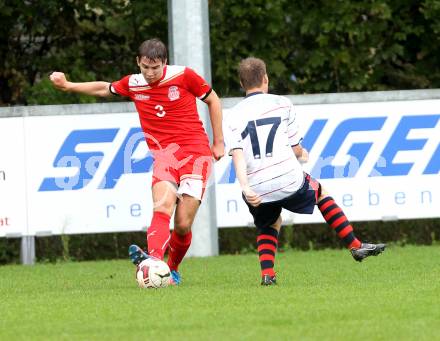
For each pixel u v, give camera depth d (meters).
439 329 18.66
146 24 48.03
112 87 27.95
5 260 44.34
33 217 40.09
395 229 45.16
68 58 48.16
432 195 40.75
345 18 47.44
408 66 49.31
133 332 19.14
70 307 23.22
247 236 44.81
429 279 28.02
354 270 32.50
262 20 47.56
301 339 17.70
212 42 47.44
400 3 48.41
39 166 40.03
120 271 35.84
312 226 44.62
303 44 48.34
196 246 40.47
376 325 19.17
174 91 27.38
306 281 28.42
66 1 47.72
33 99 46.41
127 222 40.25
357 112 40.38
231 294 24.66
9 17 47.34
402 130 40.53
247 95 26.80
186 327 19.53
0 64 48.00
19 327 20.23
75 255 44.12
